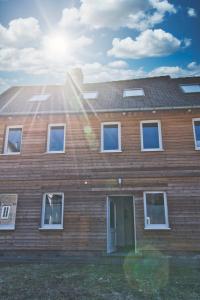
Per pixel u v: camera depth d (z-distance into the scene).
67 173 10.90
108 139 11.28
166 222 9.92
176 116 10.99
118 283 7.11
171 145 10.67
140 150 10.77
